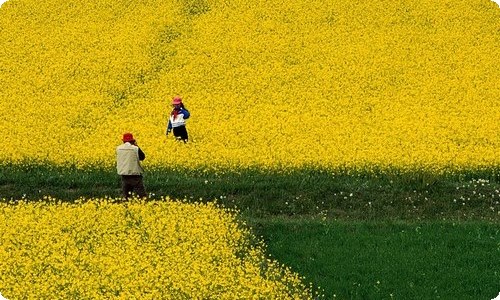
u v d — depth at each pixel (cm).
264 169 4822
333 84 6550
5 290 3309
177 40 7338
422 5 7912
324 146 5234
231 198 4603
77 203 4544
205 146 5156
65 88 6538
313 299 3344
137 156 4425
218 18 7712
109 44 7288
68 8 8038
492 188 4728
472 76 6719
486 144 5478
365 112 6047
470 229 4100
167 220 3978
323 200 4581
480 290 3453
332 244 3909
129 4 8075
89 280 3353
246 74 6725
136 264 3500
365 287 3466
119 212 4119
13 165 4997
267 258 3750
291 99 6278
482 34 7425
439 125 5766
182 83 6588
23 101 6278
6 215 4116
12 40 7450
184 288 3291
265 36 7362
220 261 3575
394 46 7194
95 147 5241
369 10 7812
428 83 6600
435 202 4566
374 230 4088
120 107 6194
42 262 3553
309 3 7950
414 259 3734
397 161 4859
